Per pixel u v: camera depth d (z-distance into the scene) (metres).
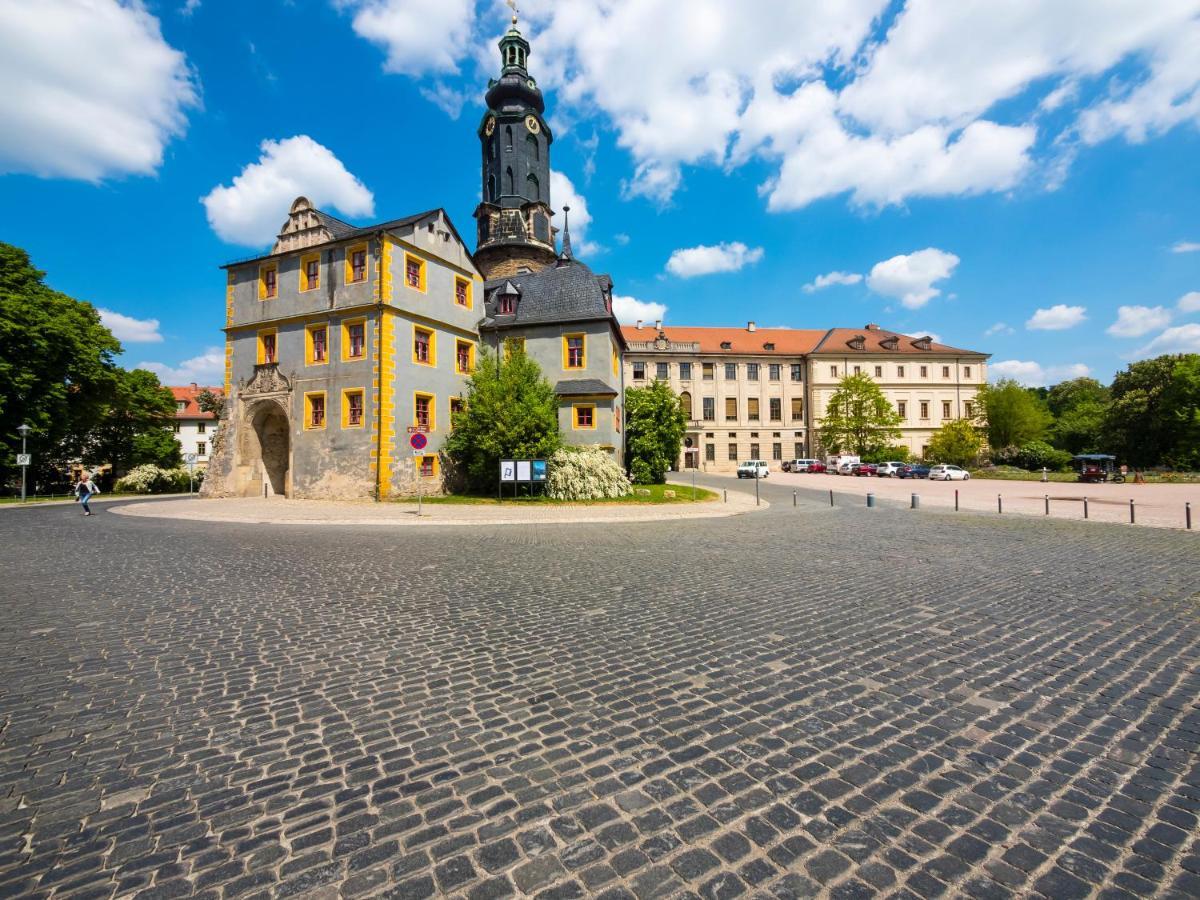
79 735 3.40
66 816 2.61
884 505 22.86
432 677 4.38
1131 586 7.64
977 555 10.38
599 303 28.56
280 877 2.23
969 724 3.57
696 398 66.44
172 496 31.55
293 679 4.33
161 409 43.41
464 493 25.98
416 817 2.61
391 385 23.38
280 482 26.55
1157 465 50.22
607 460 24.23
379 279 23.34
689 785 2.87
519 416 23.36
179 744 3.30
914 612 6.29
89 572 8.62
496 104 44.53
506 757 3.16
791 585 7.74
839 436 63.38
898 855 2.36
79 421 33.06
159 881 2.21
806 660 4.75
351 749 3.25
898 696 4.01
